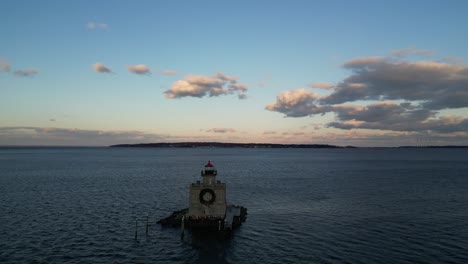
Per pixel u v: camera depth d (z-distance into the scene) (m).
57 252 47.81
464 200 83.62
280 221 64.19
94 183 114.94
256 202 82.19
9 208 73.56
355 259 45.41
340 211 71.94
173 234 55.84
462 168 182.12
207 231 57.38
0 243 50.84
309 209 74.06
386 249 48.91
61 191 97.00
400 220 64.19
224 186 59.72
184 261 45.62
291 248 49.84
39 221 63.12
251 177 137.12
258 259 46.06
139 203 80.25
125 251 48.66
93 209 73.25
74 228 58.94
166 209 74.25
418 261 44.53
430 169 175.62
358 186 109.00
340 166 199.88
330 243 51.72
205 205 59.72
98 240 52.94
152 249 49.50
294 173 154.25
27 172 152.25
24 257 45.84
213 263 45.03
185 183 116.00
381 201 82.56
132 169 172.50
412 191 98.12
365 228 59.16
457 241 52.03
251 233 56.78
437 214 68.69
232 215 64.06
